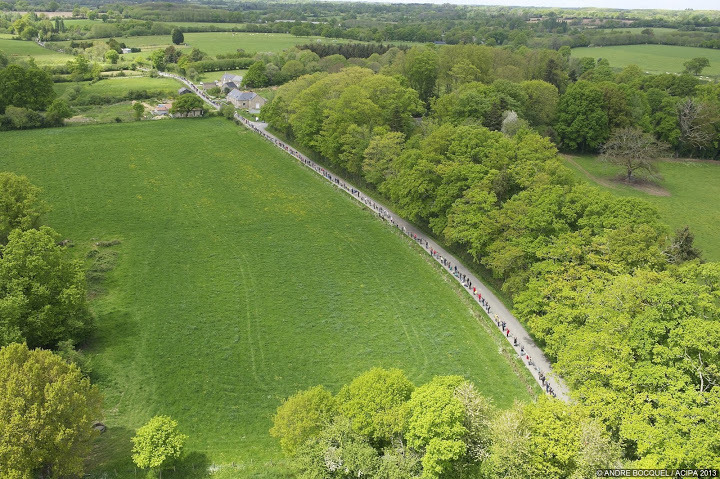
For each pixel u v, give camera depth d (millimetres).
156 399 64562
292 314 82500
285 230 109188
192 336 76312
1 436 45969
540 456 46219
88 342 73562
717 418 44750
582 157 161000
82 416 49906
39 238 72000
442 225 98625
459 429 48250
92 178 128875
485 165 100500
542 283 74250
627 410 49312
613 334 57281
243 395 66125
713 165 159250
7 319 63656
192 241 103062
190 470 54844
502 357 73875
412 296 88312
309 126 143125
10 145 147000
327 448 49875
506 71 177125
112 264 93000
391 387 53750
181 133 164750
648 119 164375
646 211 82562
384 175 117375
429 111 176625
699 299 56531
